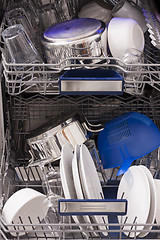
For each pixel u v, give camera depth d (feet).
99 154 3.85
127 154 3.64
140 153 3.61
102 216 2.88
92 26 3.11
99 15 3.83
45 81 2.90
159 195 3.11
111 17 3.84
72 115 3.50
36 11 3.69
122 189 3.40
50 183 3.39
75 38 3.00
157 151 3.91
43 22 3.71
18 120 4.15
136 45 3.23
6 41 2.97
